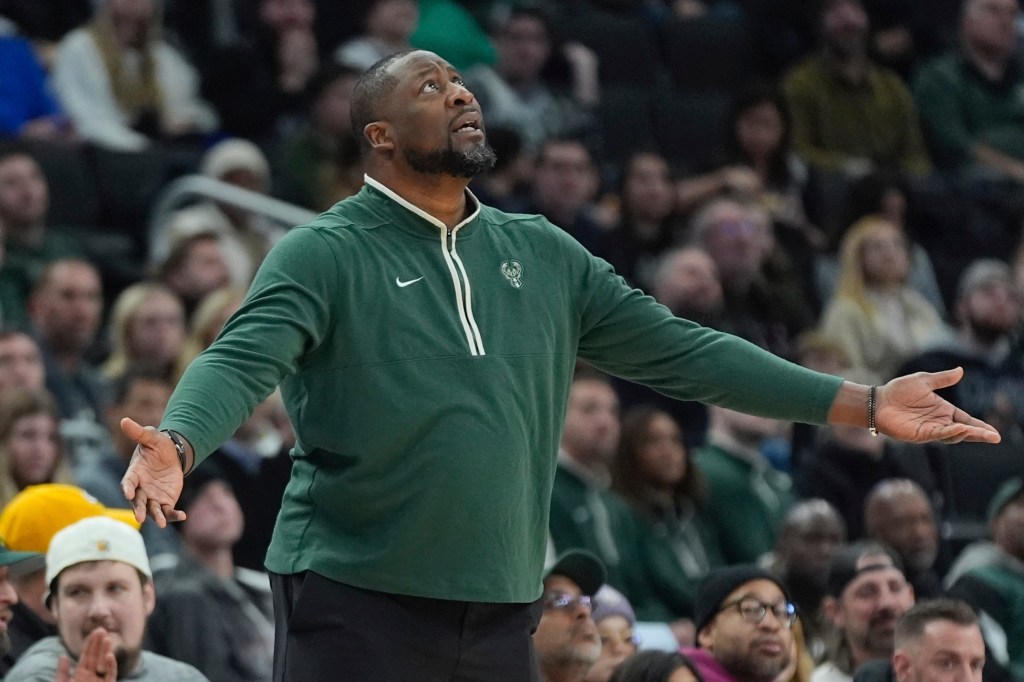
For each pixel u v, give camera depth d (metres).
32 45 40.66
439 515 11.77
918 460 29.95
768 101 40.62
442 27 41.75
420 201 12.52
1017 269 39.38
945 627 19.09
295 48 40.88
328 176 35.72
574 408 26.77
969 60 45.56
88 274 29.25
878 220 37.38
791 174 41.03
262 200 34.22
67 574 17.98
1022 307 37.88
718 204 35.84
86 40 38.38
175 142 38.38
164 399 25.39
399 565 11.81
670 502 27.34
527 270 12.68
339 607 11.88
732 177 38.19
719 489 28.33
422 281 12.25
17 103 37.88
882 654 21.72
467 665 12.02
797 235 38.78
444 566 11.82
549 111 41.47
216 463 24.89
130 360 28.36
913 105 45.16
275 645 12.33
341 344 12.01
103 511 20.17
